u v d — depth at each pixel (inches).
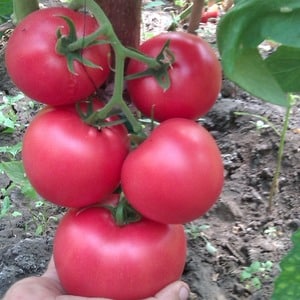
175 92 10.4
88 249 11.1
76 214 11.5
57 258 11.5
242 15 9.8
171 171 9.9
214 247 20.5
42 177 10.4
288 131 25.0
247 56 10.3
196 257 20.0
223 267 19.8
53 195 10.5
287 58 12.5
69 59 9.9
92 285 11.2
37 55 9.9
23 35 10.0
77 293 11.5
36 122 10.5
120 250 11.0
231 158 24.4
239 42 10.0
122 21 12.0
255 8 9.8
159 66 10.4
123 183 10.3
